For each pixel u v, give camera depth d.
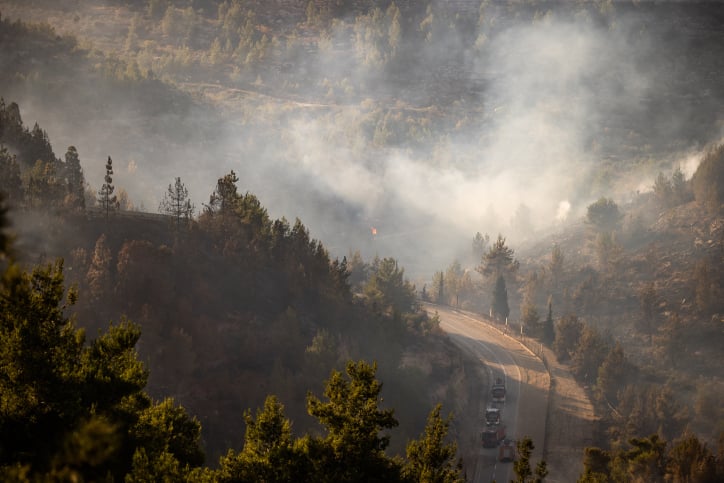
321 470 30.81
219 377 98.00
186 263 113.25
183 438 32.19
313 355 104.19
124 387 28.38
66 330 29.38
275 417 33.81
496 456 109.31
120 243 111.88
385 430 94.88
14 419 25.28
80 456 12.10
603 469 71.56
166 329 98.88
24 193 112.88
